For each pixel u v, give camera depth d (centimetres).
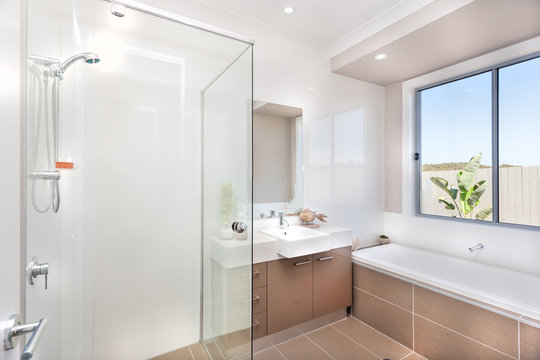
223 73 163
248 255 159
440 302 188
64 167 119
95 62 132
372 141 318
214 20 214
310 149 270
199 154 167
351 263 257
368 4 215
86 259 135
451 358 180
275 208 250
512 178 232
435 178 290
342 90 293
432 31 203
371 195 317
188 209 167
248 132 167
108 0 133
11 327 55
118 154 144
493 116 242
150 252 157
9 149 58
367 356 196
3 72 55
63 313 118
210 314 167
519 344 151
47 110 100
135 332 153
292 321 210
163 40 148
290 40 256
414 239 298
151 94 150
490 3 167
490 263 237
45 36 98
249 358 152
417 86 299
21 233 69
